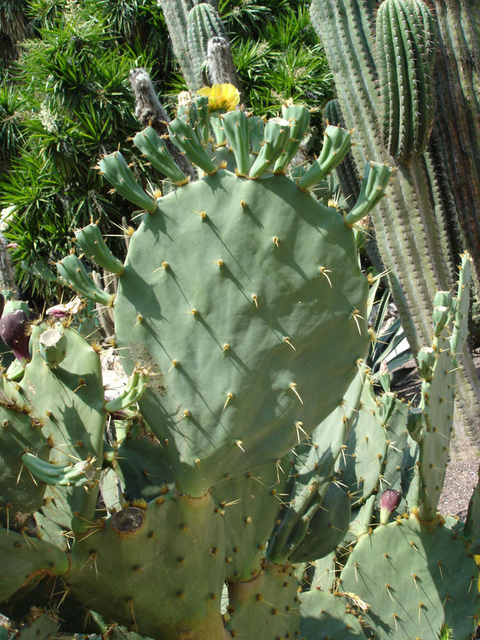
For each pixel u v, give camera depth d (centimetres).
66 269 79
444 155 196
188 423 79
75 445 76
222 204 79
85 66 359
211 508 83
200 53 238
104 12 416
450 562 109
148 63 390
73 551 77
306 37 423
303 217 79
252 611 92
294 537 96
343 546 117
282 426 81
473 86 194
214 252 79
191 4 251
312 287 79
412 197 190
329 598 105
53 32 374
